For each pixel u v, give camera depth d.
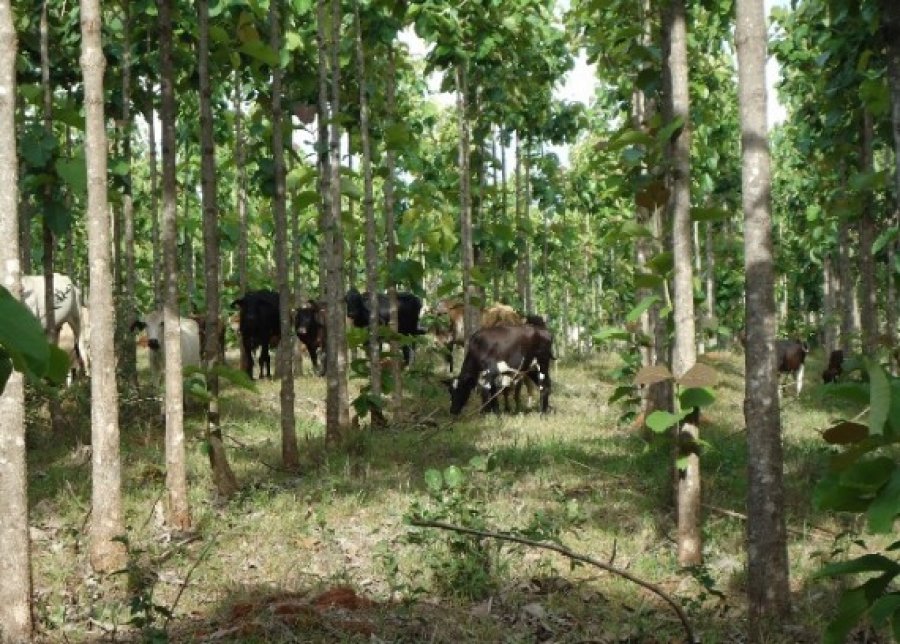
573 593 6.89
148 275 28.39
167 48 8.70
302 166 13.87
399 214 19.39
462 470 10.66
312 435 13.40
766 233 6.23
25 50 12.59
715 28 15.49
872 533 1.77
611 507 9.30
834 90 10.80
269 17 11.40
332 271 12.73
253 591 6.88
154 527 8.55
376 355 14.55
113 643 5.98
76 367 15.51
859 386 1.79
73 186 8.17
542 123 21.12
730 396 18.16
